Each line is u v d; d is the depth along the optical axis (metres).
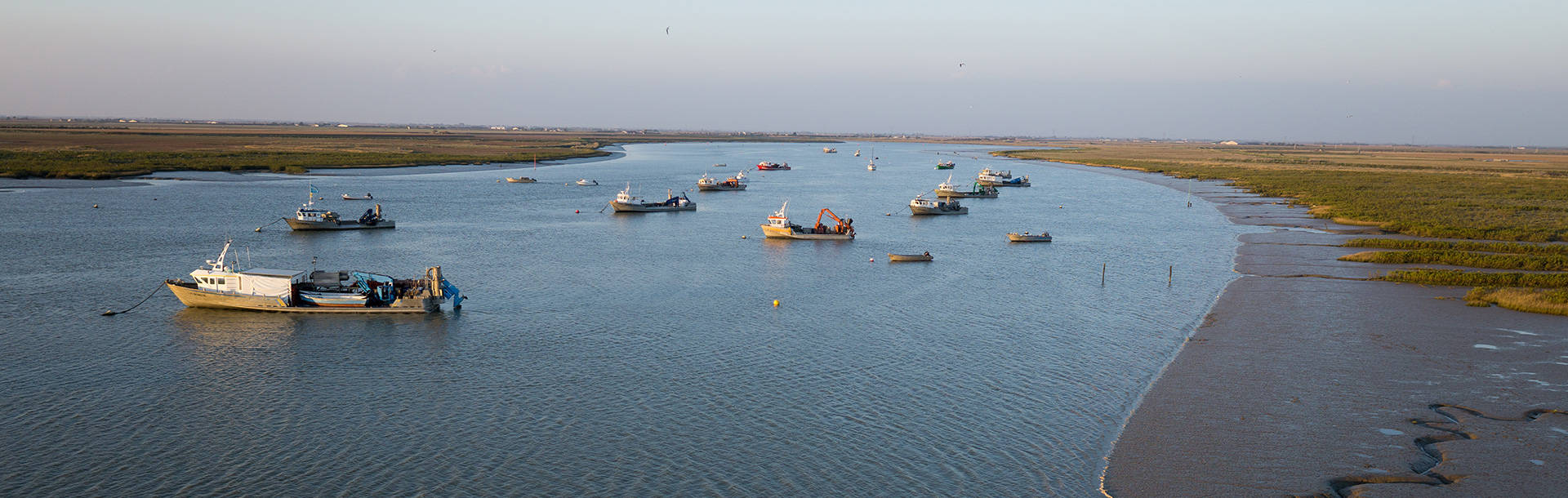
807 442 41.88
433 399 47.53
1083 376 52.19
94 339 58.78
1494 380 51.16
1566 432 43.06
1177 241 114.69
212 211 131.12
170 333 60.59
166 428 43.09
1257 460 39.81
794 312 69.19
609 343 59.16
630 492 36.66
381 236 110.31
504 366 53.69
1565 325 64.94
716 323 64.94
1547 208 157.50
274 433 42.66
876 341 60.00
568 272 86.06
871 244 110.81
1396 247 107.00
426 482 37.47
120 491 36.38
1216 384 50.53
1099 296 76.69
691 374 52.22
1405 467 38.97
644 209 145.62
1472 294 74.44
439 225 122.00
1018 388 49.91
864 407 46.56
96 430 42.66
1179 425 44.09
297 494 36.28
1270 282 83.44
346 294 67.00
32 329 60.78
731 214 146.38
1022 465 39.38
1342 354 56.62
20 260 85.94
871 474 38.53
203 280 68.12
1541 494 36.28
